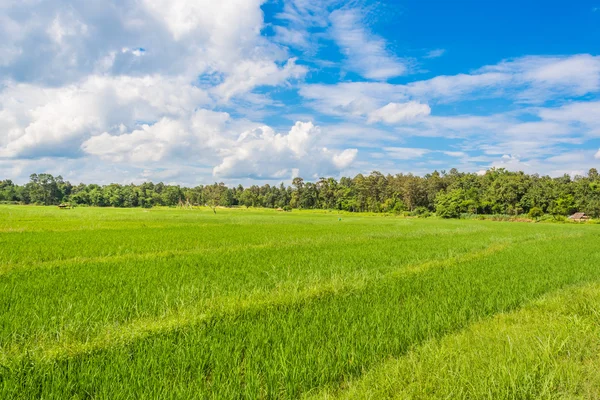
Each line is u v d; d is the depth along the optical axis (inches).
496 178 3472.0
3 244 597.9
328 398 137.3
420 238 850.8
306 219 1844.2
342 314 233.6
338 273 386.0
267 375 152.3
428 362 163.3
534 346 185.3
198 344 177.9
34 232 858.1
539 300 284.7
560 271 421.4
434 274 396.8
